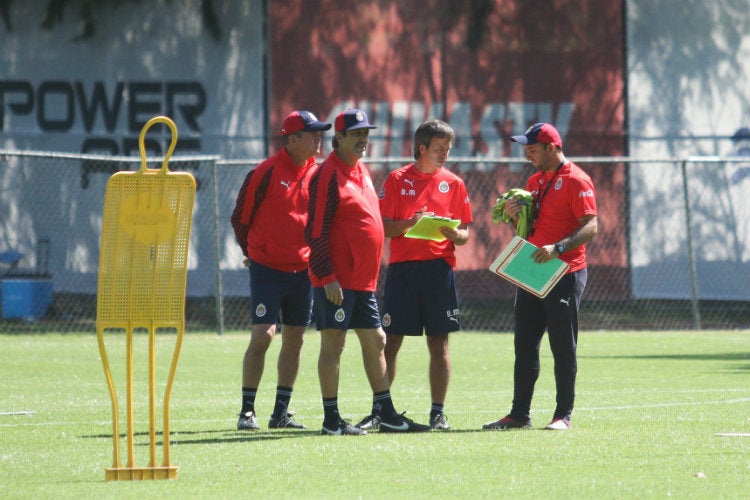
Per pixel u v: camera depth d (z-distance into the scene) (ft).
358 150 93.15
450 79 274.36
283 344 102.99
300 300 102.68
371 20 272.31
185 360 171.83
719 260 274.57
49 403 118.62
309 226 92.79
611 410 111.34
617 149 277.44
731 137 279.90
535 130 98.63
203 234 261.44
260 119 269.64
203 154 267.39
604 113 278.26
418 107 273.33
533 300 99.35
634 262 273.54
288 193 102.89
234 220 104.37
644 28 279.69
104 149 269.03
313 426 102.12
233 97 269.64
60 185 266.16
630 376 147.95
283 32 270.26
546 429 97.09
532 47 277.03
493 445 87.40
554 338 97.96
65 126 269.44
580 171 98.07
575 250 98.07
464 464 78.79
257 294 101.65
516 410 99.81
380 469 76.95
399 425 96.89
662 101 279.49
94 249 265.75
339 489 69.92
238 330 229.45
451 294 101.96
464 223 103.91
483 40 275.39
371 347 96.07
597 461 79.82
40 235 264.52
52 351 184.85
